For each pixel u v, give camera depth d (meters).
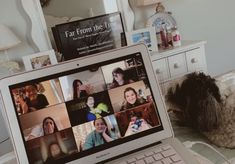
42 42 1.76
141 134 0.74
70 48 1.70
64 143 0.70
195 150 0.88
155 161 0.68
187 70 1.85
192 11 2.29
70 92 0.73
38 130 0.69
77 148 0.70
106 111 0.74
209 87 0.98
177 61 1.80
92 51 1.75
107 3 1.88
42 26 1.75
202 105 0.92
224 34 2.48
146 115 0.76
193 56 1.86
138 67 0.78
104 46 1.78
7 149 1.78
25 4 1.70
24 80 0.70
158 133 0.75
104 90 0.75
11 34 1.61
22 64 1.78
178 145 0.73
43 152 0.68
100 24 1.76
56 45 1.73
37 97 0.71
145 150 0.73
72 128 0.71
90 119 0.73
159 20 1.99
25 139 0.68
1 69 1.73
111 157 0.71
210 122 0.91
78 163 0.69
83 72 0.74
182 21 2.26
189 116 0.96
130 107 0.75
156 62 1.73
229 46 2.53
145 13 2.06
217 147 0.92
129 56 0.78
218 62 2.51
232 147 0.91
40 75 0.71
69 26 1.70
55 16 1.77
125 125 0.74
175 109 1.00
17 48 1.76
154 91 0.78
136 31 1.82
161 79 1.72
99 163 0.71
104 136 0.72
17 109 0.69
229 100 0.96
